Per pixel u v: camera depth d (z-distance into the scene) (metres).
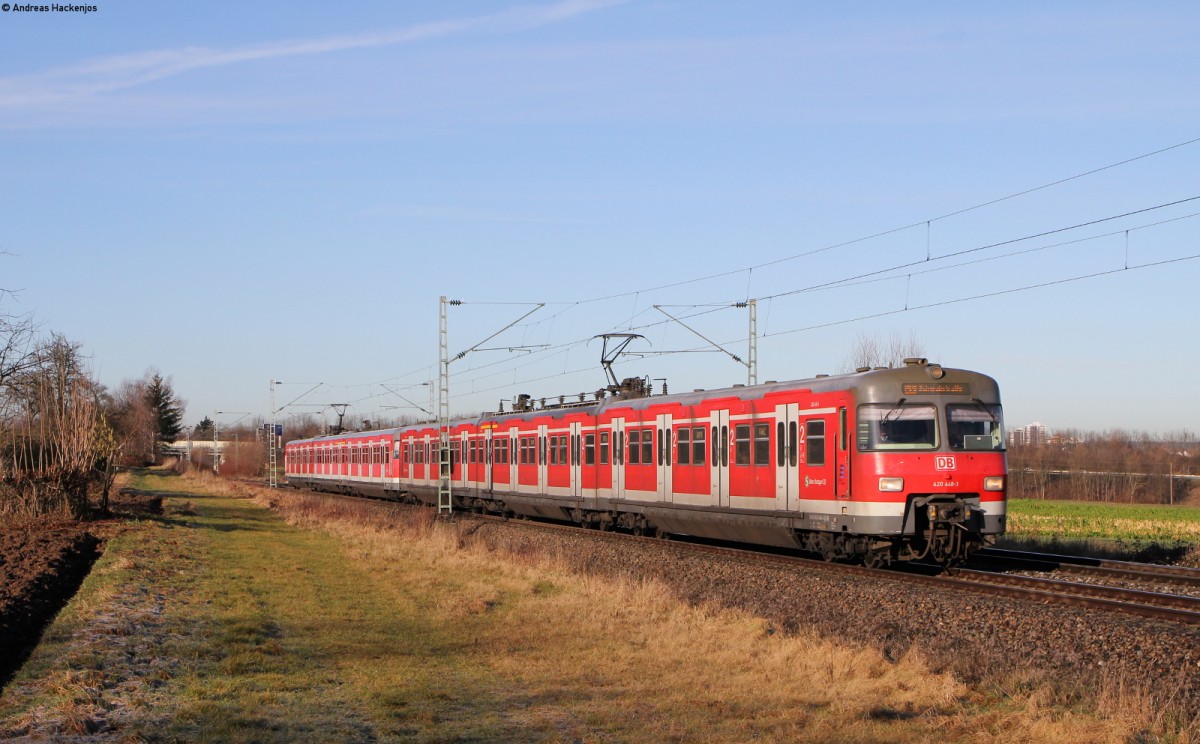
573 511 33.31
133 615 15.38
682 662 12.75
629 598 17.44
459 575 21.31
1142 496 73.94
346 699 10.82
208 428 174.12
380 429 57.81
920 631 14.51
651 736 9.41
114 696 10.57
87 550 24.73
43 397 32.72
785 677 11.80
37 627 14.63
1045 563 21.56
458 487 42.81
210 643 13.49
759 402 23.12
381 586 19.73
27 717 9.66
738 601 17.58
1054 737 8.92
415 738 9.38
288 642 13.94
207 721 9.77
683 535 30.86
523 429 36.62
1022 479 79.00
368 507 43.03
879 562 20.84
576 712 10.32
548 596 18.44
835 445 20.55
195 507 44.44
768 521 22.72
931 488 19.72
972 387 20.38
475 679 11.86
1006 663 11.95
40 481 31.81
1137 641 12.94
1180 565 24.34
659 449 27.52
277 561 23.78
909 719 9.84
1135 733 9.09
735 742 9.19
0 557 21.84
